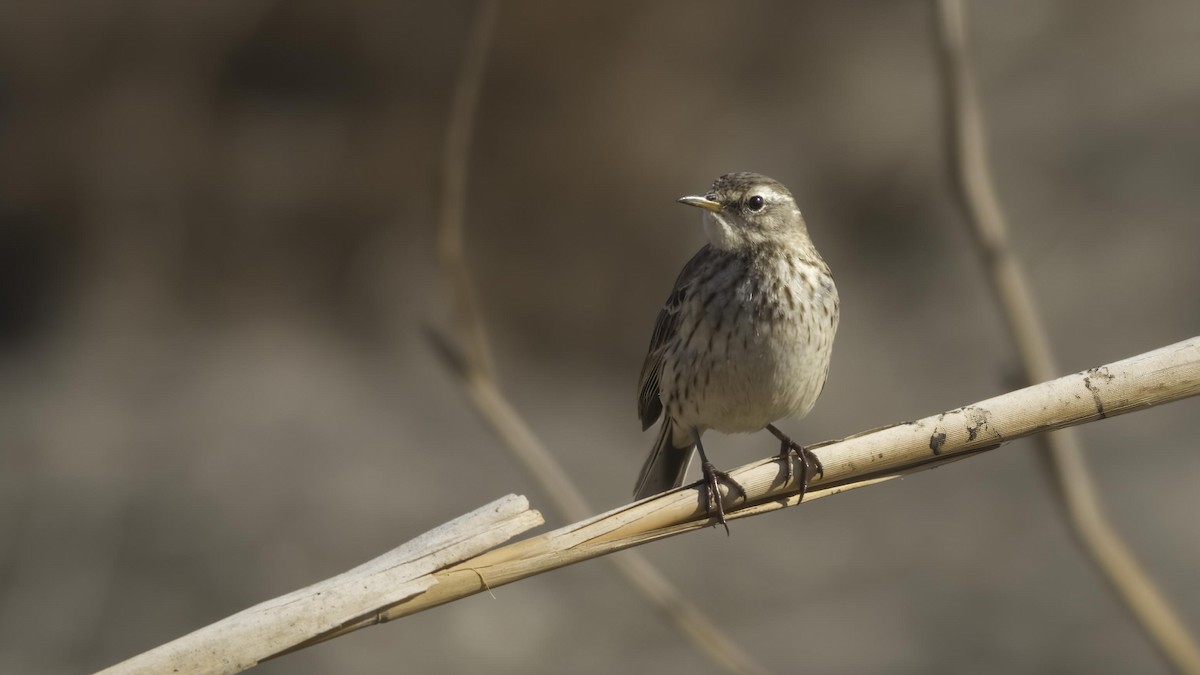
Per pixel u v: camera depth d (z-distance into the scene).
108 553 13.69
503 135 18.83
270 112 19.56
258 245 19.11
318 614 4.02
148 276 18.70
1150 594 4.95
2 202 18.83
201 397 16.66
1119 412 4.54
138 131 19.08
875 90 19.81
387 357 17.89
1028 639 12.49
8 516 14.14
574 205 18.88
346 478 15.33
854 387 17.17
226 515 14.40
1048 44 20.30
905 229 19.14
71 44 19.00
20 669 12.18
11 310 18.52
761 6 19.67
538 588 13.88
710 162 19.06
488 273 18.66
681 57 19.30
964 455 4.65
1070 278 17.39
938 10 5.51
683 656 12.98
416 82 19.34
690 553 14.41
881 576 13.87
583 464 16.41
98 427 16.12
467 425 16.89
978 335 17.67
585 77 18.88
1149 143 18.95
